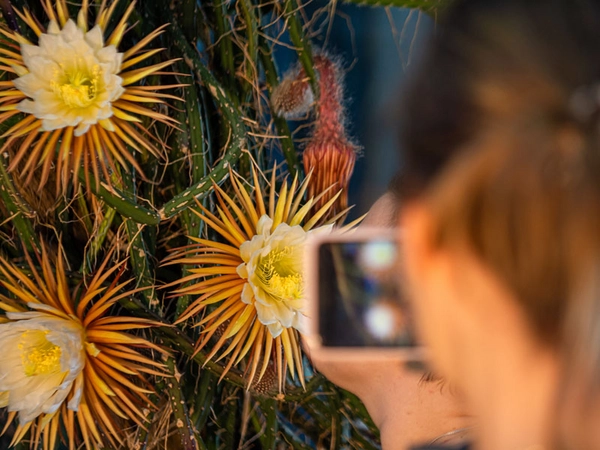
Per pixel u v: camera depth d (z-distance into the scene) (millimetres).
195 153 564
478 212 270
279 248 514
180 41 563
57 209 595
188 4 576
